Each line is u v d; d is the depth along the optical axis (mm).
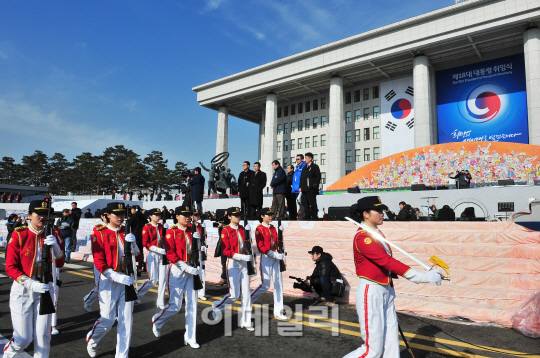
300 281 7891
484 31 38938
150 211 8070
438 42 41281
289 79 52625
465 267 7430
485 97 43312
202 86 62719
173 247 5258
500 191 18688
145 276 10805
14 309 4004
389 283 3607
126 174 77875
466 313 6320
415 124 42844
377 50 44812
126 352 4531
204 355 4809
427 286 7133
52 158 97062
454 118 44969
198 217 7715
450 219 13008
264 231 6500
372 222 3721
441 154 26047
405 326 6008
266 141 55312
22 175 92750
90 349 4590
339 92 49844
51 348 5125
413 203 20969
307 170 11375
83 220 17562
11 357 4027
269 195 28016
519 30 38469
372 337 3414
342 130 49594
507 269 7062
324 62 49094
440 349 4977
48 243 4066
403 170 27125
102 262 4477
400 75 50375
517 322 5742
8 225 13008
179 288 5316
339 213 12617
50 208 4246
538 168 22734
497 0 38156
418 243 8250
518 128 40781
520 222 8727
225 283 9812
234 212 6008
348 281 7926
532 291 6426
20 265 4121
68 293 8633
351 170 52219
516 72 41844
